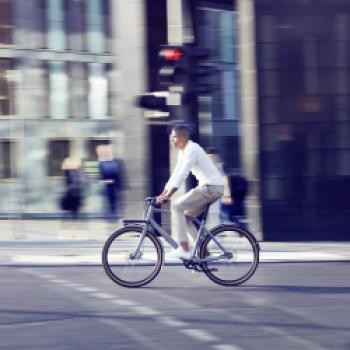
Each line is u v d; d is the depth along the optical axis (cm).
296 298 1374
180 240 1500
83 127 4250
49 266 1812
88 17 4284
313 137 2369
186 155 1481
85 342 1049
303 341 1054
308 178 2373
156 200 1495
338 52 2361
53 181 4134
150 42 2491
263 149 2362
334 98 2366
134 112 2522
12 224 3206
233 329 1126
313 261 1888
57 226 3088
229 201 2206
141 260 1495
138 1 2484
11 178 4069
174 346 1028
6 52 4116
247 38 2361
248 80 2366
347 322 1171
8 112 4119
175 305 1308
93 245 2275
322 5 2352
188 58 1802
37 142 4141
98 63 4306
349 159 2377
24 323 1165
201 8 2527
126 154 2562
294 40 2353
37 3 4169
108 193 2827
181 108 1808
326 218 2381
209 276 1508
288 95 2361
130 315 1225
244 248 1518
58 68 4212
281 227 2369
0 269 1759
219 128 4619
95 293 1425
